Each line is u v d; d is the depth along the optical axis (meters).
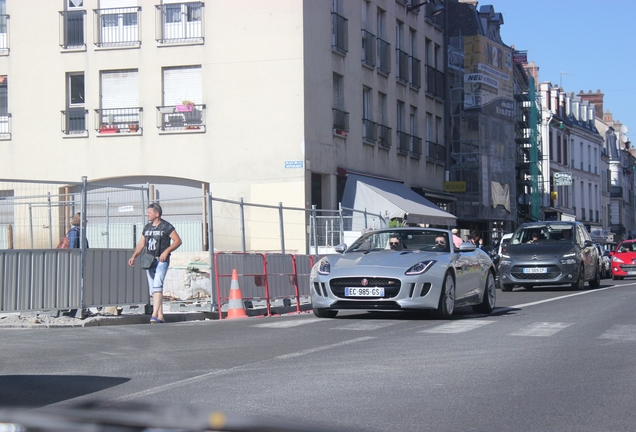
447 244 13.20
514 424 5.10
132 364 7.75
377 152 33.72
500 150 46.75
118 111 28.50
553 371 7.17
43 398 6.00
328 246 22.81
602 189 84.00
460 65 44.84
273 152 27.33
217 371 7.23
